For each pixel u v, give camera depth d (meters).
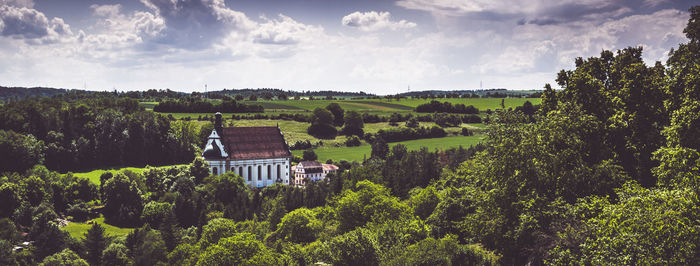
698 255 26.34
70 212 128.62
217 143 159.00
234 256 65.12
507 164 44.09
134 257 97.50
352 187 131.50
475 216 48.25
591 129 46.50
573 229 35.81
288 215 87.12
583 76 53.94
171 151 195.50
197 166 150.75
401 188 129.38
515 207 42.66
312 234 84.62
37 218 114.38
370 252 55.31
